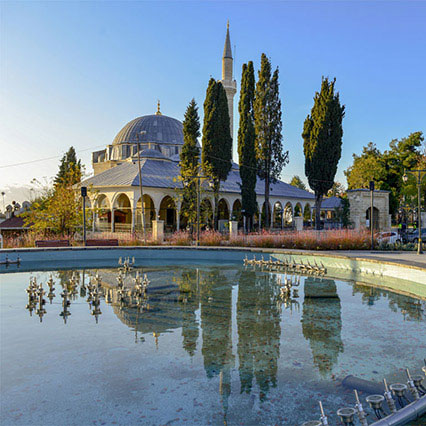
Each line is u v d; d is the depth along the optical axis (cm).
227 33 4984
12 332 718
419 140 5238
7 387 489
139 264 1772
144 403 445
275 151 3441
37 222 2623
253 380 505
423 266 1211
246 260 1778
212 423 402
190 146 3047
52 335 701
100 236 2806
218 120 2989
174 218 4212
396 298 1028
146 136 5644
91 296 1026
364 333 715
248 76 3131
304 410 428
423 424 370
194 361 573
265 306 932
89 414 422
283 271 1535
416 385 434
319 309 902
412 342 662
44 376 521
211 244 2373
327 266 1638
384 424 356
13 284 1230
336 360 577
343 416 355
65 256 1902
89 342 660
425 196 4066
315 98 3180
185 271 1532
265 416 415
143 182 3209
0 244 2094
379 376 518
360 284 1243
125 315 843
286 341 668
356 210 3400
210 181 3044
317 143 3114
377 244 2041
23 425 400
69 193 2608
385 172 5191
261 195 4081
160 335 701
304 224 4994
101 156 6088
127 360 577
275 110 3419
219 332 717
